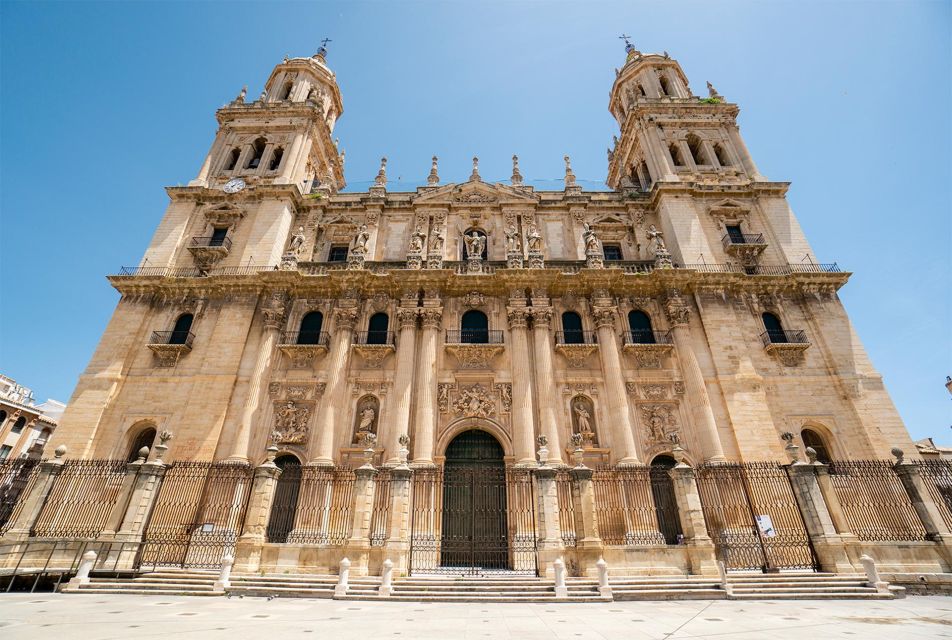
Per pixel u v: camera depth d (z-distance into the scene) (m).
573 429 24.91
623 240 32.47
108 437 24.48
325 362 26.48
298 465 23.92
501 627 10.52
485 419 25.00
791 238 30.52
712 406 24.89
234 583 16.23
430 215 32.75
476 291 28.56
